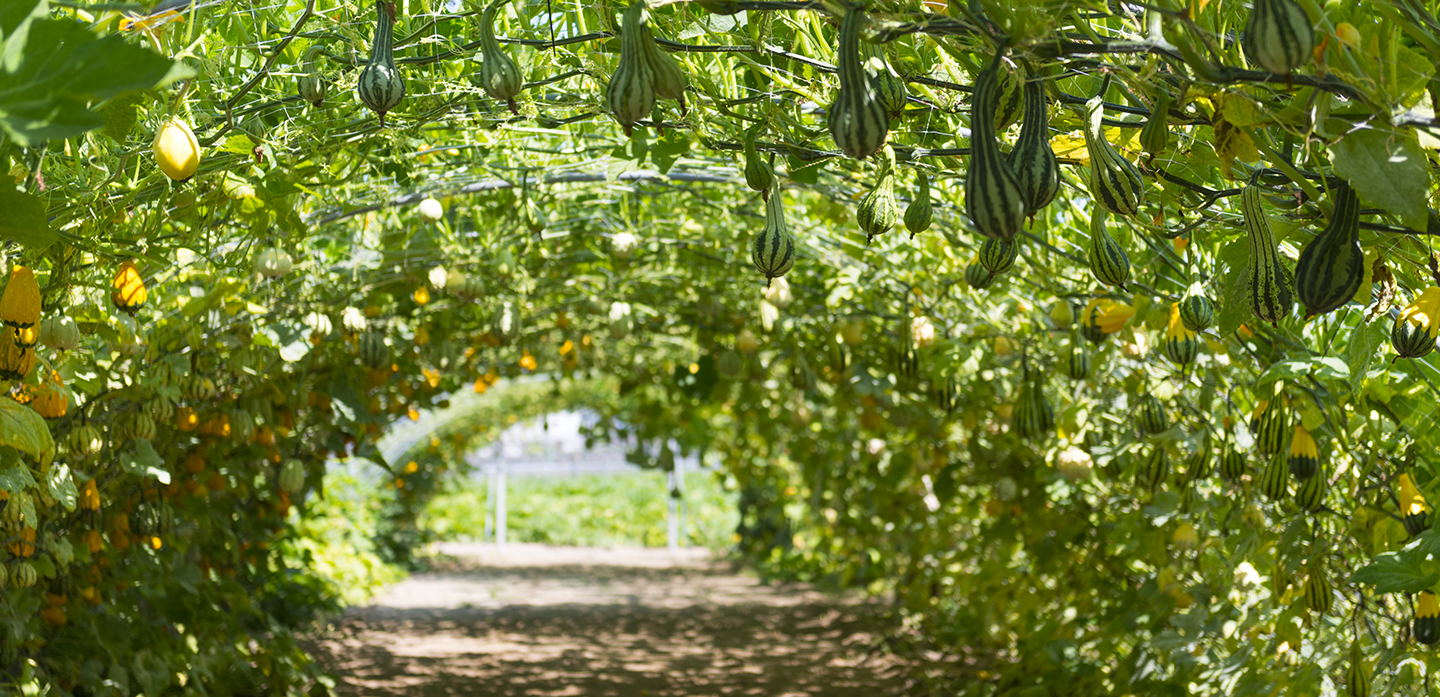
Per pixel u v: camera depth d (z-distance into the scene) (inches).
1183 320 85.9
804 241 166.2
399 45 88.0
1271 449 94.0
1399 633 100.3
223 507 207.2
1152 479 121.6
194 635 179.6
